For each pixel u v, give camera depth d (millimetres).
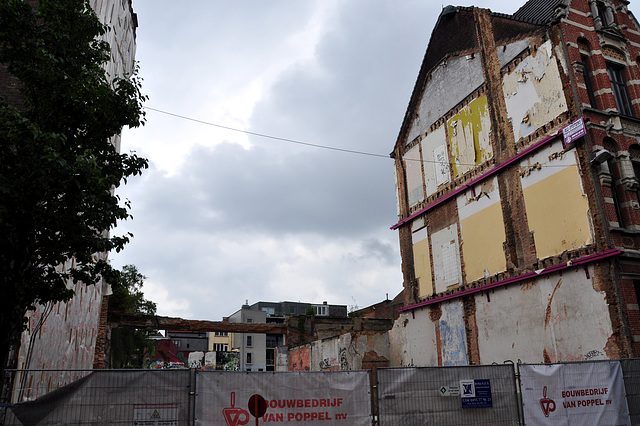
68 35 8836
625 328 15477
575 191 17594
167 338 92312
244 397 9672
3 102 8227
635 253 16406
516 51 21031
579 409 11242
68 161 8094
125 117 9141
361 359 27094
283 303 91750
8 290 7562
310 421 9867
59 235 8070
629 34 21234
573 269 17328
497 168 20984
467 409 10602
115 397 9047
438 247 24656
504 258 20406
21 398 10227
